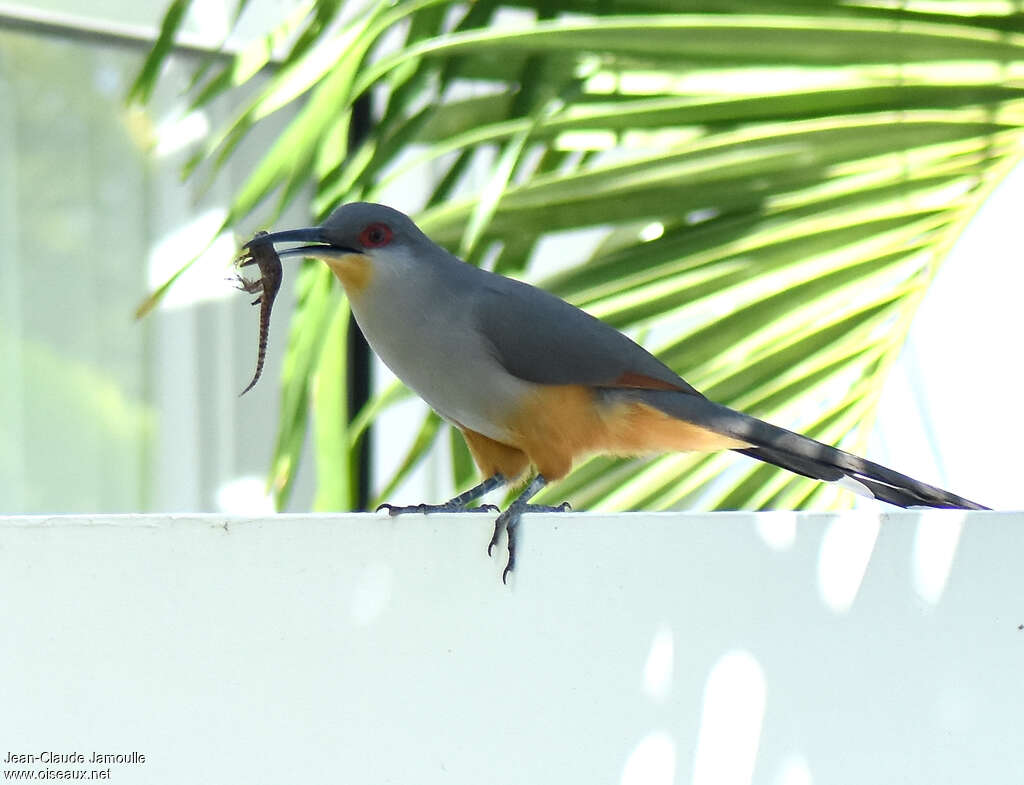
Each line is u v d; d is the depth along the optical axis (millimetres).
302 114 6754
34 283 11781
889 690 4496
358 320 6562
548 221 7055
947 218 6875
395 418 13023
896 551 4551
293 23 7164
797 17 6477
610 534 4562
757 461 7645
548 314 6348
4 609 4465
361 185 6949
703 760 4473
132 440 12180
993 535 4539
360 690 4488
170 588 4508
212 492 12492
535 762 4465
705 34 6516
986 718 4473
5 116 11641
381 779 4461
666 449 6445
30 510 11711
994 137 6695
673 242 6914
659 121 6824
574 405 6320
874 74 6625
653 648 4512
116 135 12102
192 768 4441
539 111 6828
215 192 12492
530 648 4508
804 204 6848
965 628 4508
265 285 6281
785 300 6961
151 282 12266
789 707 4492
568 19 6848
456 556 4551
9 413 11656
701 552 4543
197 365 12477
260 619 4504
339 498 7609
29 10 11641
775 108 6727
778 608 4535
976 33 6445
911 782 4465
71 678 4449
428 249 6543
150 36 12102
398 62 6633
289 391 7285
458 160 7262
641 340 7328
